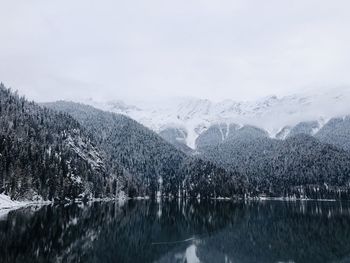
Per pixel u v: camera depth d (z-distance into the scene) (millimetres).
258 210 167500
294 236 86125
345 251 69562
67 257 55719
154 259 58906
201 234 86438
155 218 119625
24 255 54719
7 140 168250
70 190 192000
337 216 137125
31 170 167875
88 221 100562
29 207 135500
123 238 76562
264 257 63531
